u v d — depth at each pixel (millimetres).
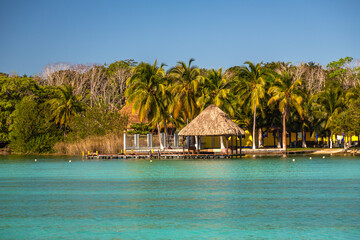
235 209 26891
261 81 74875
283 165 54719
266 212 25906
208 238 20734
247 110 78500
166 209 27094
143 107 70625
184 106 72438
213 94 75562
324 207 27062
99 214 25781
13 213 26109
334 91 83000
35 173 48531
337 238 20406
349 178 41031
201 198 30828
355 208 26688
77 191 34406
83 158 68500
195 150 69562
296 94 74875
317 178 41188
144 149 72625
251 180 40281
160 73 74688
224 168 51750
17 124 85312
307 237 20641
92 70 114375
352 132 71188
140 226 22953
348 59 115688
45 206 28203
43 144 83812
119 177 43594
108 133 77000
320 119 84562
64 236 21219
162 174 45969
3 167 56781
